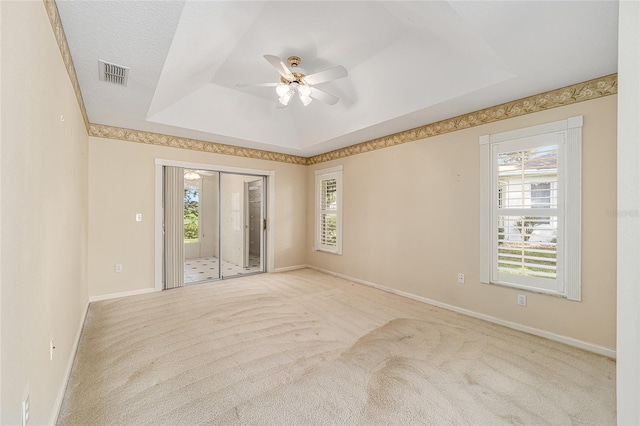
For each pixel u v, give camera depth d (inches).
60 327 72.5
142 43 79.1
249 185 248.5
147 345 100.4
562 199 104.9
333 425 64.6
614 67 91.0
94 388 76.6
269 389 77.0
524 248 115.0
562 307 104.9
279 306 142.7
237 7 81.7
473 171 130.4
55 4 63.2
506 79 98.4
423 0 75.7
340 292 167.9
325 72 107.3
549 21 71.5
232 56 122.8
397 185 165.3
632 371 25.7
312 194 235.8
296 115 183.2
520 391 76.7
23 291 44.6
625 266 26.0
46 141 58.5
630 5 25.7
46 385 58.2
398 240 164.7
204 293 163.6
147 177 163.5
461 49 97.1
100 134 149.0
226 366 87.9
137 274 160.4
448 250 140.3
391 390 76.8
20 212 43.4
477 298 129.0
